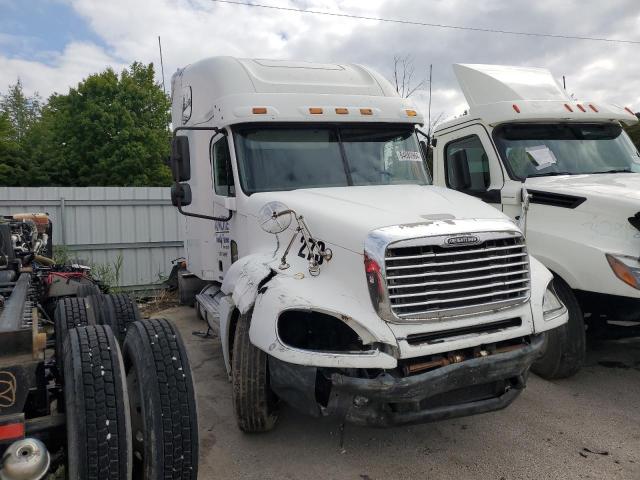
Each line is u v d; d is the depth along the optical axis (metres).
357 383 3.46
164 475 2.91
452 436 4.45
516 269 3.91
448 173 7.29
